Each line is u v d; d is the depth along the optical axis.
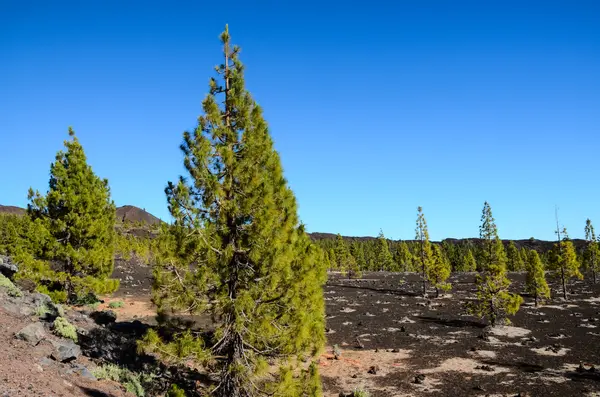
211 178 12.57
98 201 27.73
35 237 24.72
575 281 80.38
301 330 12.34
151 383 16.34
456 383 21.77
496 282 37.81
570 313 44.81
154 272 12.18
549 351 28.83
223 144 13.51
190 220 12.52
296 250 13.25
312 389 12.49
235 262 12.67
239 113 13.57
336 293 62.53
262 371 11.80
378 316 43.41
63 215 26.52
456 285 72.62
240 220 12.94
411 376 22.97
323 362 25.38
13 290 20.66
